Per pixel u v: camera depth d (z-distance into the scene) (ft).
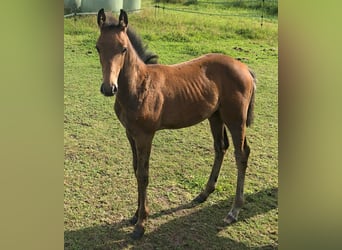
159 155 15.37
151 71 10.92
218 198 13.14
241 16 29.30
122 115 10.84
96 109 18.57
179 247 11.00
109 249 10.88
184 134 16.98
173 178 14.06
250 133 16.93
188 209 12.55
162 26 27.55
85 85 20.59
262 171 14.47
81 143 15.90
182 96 11.10
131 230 11.66
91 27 27.20
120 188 13.48
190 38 26.40
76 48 24.88
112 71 9.57
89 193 13.14
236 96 11.55
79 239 11.20
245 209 12.59
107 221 11.98
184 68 11.48
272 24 27.96
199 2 32.04
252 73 12.21
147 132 10.80
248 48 25.22
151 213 12.31
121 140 16.30
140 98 10.45
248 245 11.12
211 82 11.48
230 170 14.71
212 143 16.28
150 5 31.12
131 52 10.21
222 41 26.20
